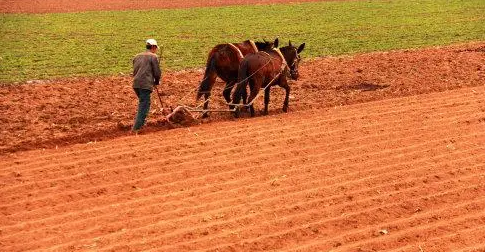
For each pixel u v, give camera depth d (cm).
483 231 1146
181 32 3916
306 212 1202
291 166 1420
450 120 1766
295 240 1103
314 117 1817
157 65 1683
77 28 4038
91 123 1850
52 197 1237
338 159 1463
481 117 1784
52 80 2516
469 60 2841
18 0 5519
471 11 4803
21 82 2461
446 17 4519
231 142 1566
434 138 1614
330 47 3353
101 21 4384
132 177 1344
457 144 1572
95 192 1267
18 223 1135
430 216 1198
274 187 1310
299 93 2238
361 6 5162
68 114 1962
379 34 3816
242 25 4209
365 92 2225
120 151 1495
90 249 1049
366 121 1759
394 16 4591
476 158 1480
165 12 4900
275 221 1162
